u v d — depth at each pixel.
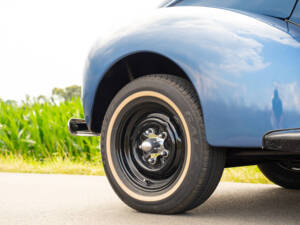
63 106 6.28
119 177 2.15
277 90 1.74
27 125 5.80
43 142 5.93
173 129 2.02
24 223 1.93
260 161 2.41
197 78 1.86
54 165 4.82
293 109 1.71
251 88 1.77
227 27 1.89
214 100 1.83
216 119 1.83
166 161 2.04
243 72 1.79
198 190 1.93
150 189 2.08
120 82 2.30
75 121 2.51
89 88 2.25
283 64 1.75
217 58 1.84
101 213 2.14
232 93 1.80
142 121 2.13
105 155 2.21
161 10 2.12
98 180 3.54
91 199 2.60
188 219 1.97
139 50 2.03
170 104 2.00
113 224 1.88
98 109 2.34
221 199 2.61
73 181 3.48
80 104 6.11
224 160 1.97
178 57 1.91
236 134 1.80
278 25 1.90
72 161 5.50
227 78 1.81
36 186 3.18
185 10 2.05
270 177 3.01
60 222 1.94
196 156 1.92
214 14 1.96
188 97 1.96
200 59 1.87
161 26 2.01
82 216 2.07
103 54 2.18
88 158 5.63
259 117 1.75
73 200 2.56
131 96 2.13
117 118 2.17
